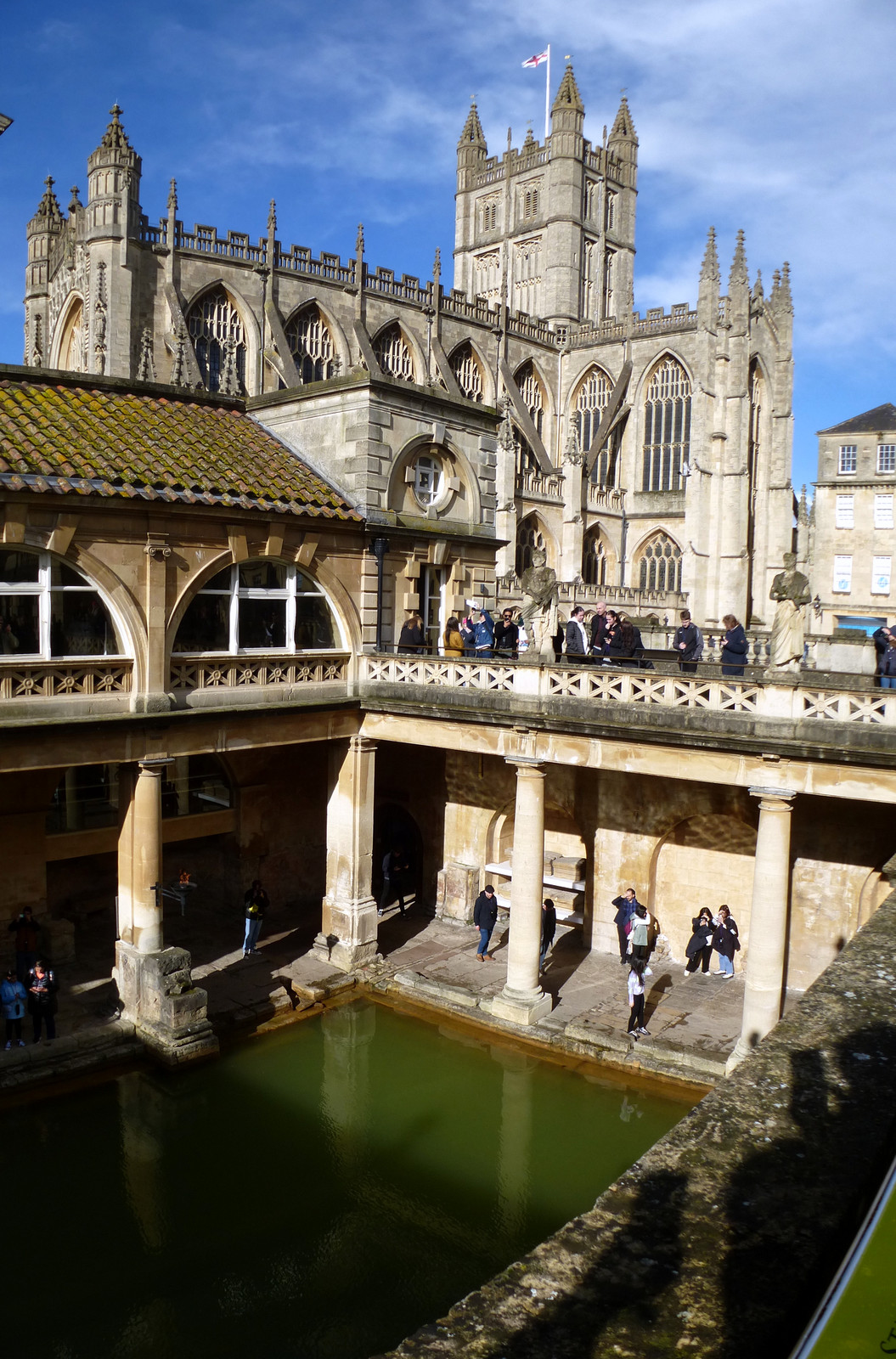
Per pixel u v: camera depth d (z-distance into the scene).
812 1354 3.23
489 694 21.75
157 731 20.17
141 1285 13.72
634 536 75.25
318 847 30.77
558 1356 3.61
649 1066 20.19
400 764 30.50
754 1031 18.95
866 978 6.97
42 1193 15.82
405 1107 19.02
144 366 50.50
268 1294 13.60
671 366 74.00
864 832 22.44
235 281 54.88
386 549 24.86
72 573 19.06
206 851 29.56
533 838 21.83
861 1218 4.16
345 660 24.33
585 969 25.52
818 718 17.62
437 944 27.19
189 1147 17.38
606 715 20.00
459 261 96.69
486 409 27.44
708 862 25.52
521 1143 17.77
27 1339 12.63
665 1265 4.09
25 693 18.45
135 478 19.58
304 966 25.11
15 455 18.41
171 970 20.08
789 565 17.98
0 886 23.00
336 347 61.00
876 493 66.00
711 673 25.47
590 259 91.06
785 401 75.81
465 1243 14.85
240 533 21.41
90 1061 19.47
